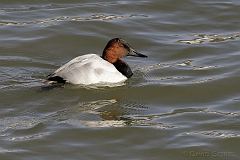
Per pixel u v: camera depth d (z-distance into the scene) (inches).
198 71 657.0
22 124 547.8
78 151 514.0
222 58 686.5
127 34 741.9
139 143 529.0
